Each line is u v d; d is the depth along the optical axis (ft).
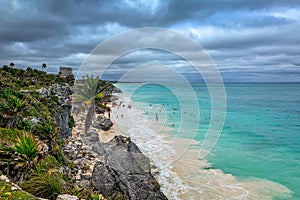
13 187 27.66
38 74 159.94
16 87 91.40
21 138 40.37
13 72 143.23
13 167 34.60
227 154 78.23
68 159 58.44
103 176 48.39
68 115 91.40
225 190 53.52
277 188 56.95
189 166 60.70
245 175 63.31
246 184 57.88
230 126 133.08
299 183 59.98
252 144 96.94
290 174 65.87
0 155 35.53
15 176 34.17
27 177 35.27
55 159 48.06
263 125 138.21
